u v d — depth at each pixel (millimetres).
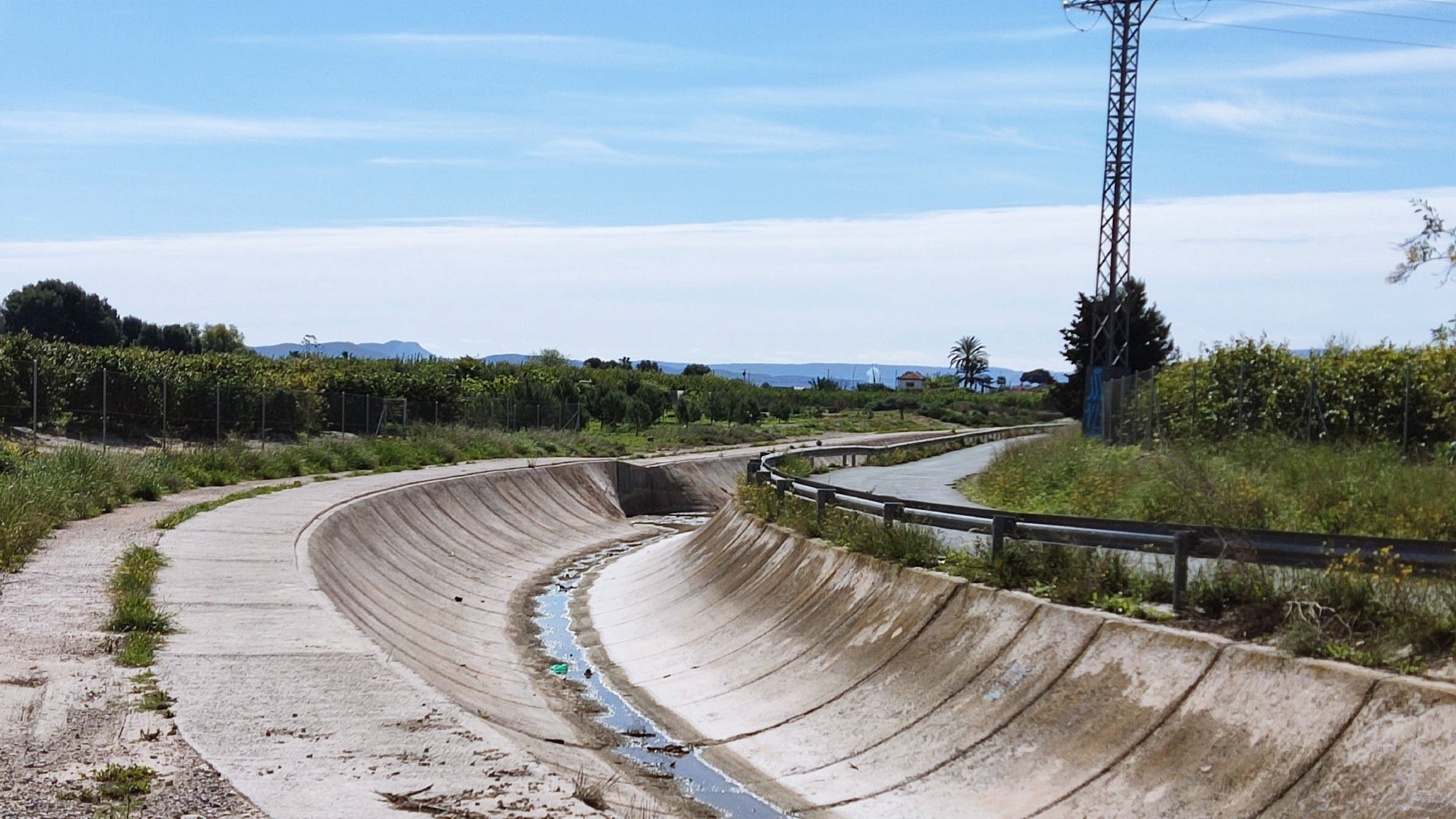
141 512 22484
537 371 78875
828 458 48938
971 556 15680
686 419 77688
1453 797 8008
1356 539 11430
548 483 42562
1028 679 12414
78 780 7492
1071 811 10250
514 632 22688
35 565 15523
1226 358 26875
